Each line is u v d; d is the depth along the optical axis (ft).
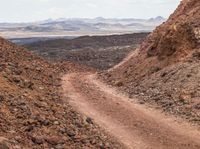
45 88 119.34
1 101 72.33
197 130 78.69
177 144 70.69
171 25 150.41
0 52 153.69
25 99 82.94
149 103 106.63
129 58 192.44
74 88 136.98
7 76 103.40
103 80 168.45
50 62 209.56
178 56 132.87
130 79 147.74
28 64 160.25
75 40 551.18
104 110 98.84
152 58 148.87
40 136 59.36
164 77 123.75
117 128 80.89
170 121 86.48
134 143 71.05
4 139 52.49
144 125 83.51
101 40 537.65
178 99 100.32
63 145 59.93
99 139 70.18
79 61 351.46
